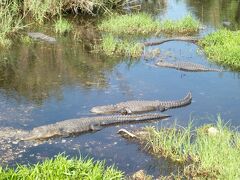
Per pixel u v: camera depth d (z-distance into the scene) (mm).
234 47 18969
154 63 18000
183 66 17328
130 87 15195
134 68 17328
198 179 9562
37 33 21172
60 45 20016
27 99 13742
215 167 9836
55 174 8320
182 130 11945
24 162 10070
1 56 18141
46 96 14055
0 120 12125
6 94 14094
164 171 9969
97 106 13070
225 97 14539
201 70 17172
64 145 11000
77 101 13719
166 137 11391
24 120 12219
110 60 18250
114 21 23391
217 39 20609
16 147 10750
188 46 20828
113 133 11766
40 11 23547
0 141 10961
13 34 21109
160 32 23094
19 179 8180
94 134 11680
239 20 26094
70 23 23828
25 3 23531
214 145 10477
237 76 16766
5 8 21812
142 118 12508
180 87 15391
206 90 15164
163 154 10664
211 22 25484
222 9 29281
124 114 12852
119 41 20609
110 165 10125
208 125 12023
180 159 10422
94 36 21609
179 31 23359
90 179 8336
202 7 29812
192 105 13750
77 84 15258
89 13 25828
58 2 24781
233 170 9320
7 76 15828
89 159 9445
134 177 9539
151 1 31281
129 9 27750
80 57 18453
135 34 22375
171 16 26656
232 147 10680
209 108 13570
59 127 11477
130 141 11359
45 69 16766
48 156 10414
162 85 15531
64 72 16516
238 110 13484
